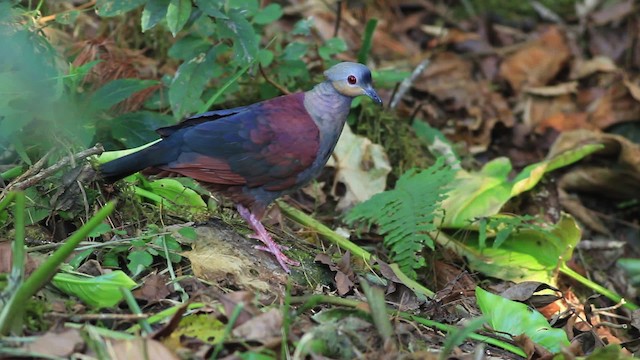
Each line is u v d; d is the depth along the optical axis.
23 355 6.39
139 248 7.91
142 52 11.76
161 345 6.49
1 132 8.20
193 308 7.20
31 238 8.05
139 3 9.25
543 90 14.42
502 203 10.51
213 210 9.23
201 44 9.82
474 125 13.50
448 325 8.04
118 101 9.02
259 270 8.28
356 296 8.28
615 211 13.16
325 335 6.94
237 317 6.92
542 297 9.16
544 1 16.88
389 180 11.44
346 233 10.09
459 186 10.78
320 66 12.10
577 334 8.72
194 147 8.07
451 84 14.38
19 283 6.60
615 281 11.34
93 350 6.50
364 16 15.49
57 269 6.91
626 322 10.29
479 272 10.26
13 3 9.30
